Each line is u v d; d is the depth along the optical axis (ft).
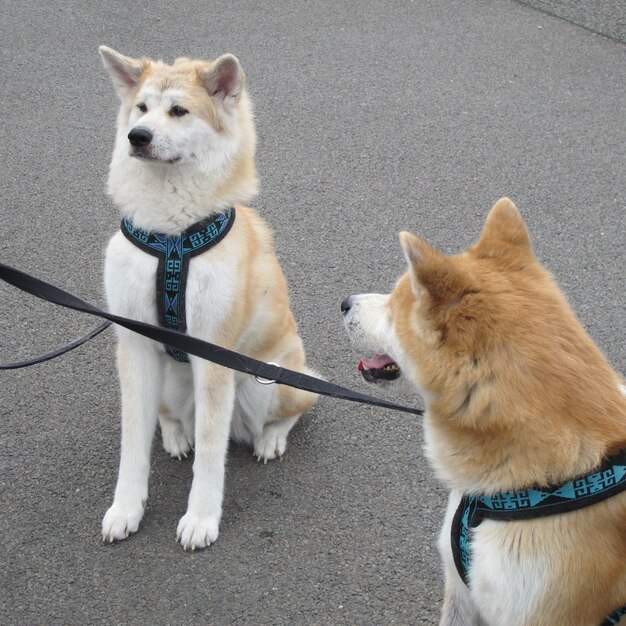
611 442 4.66
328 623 5.67
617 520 4.69
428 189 9.42
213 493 6.15
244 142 6.31
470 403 4.74
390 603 5.79
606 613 4.75
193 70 6.16
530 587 4.73
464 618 5.32
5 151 9.87
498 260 5.04
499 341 4.68
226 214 6.18
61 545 6.07
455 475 4.92
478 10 13.74
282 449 6.72
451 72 11.76
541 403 4.63
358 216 9.02
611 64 12.14
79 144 10.05
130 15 13.29
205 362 6.09
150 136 5.88
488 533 4.84
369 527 6.23
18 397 7.04
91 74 11.53
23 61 11.80
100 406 7.01
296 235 8.73
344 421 7.00
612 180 9.62
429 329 4.79
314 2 13.87
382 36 12.75
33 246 8.57
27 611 5.69
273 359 6.66
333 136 10.22
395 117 10.62
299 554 6.06
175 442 6.71
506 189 9.45
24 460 6.58
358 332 5.33
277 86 11.23
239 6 13.70
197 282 6.01
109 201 9.20
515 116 10.73
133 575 5.91
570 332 4.78
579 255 8.57
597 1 14.07
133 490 6.17
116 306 6.13
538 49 12.49
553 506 4.69
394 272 8.32
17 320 7.73
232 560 6.02
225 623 5.66
